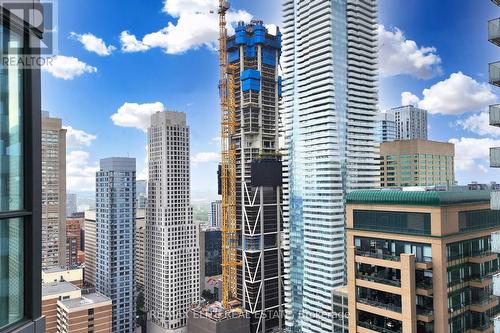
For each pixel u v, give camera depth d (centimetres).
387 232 7175
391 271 7006
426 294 6512
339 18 19675
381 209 7288
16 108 1706
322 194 18650
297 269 19625
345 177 18912
